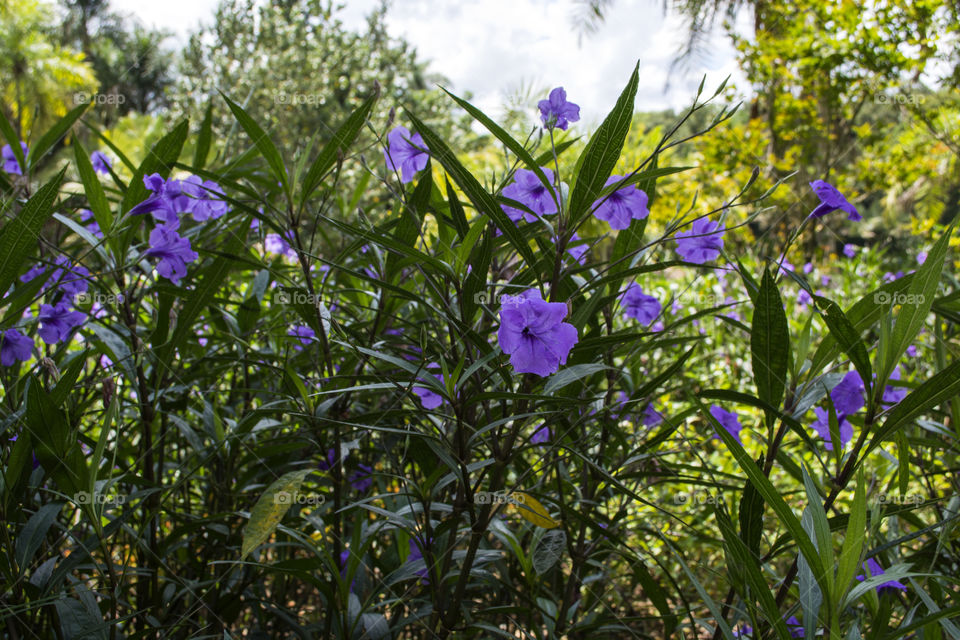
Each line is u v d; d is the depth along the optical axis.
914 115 5.83
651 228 4.20
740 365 4.32
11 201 1.42
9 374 1.68
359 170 5.52
